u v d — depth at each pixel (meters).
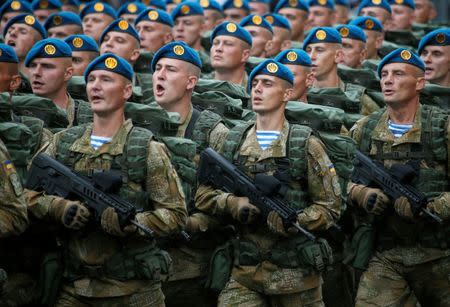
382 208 21.27
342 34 29.22
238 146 20.31
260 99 20.19
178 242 21.47
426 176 21.58
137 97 23.67
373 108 26.39
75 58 26.03
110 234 18.48
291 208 19.45
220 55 26.45
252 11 36.47
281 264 19.81
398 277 21.64
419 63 21.81
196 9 30.95
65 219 18.23
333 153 21.02
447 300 21.73
